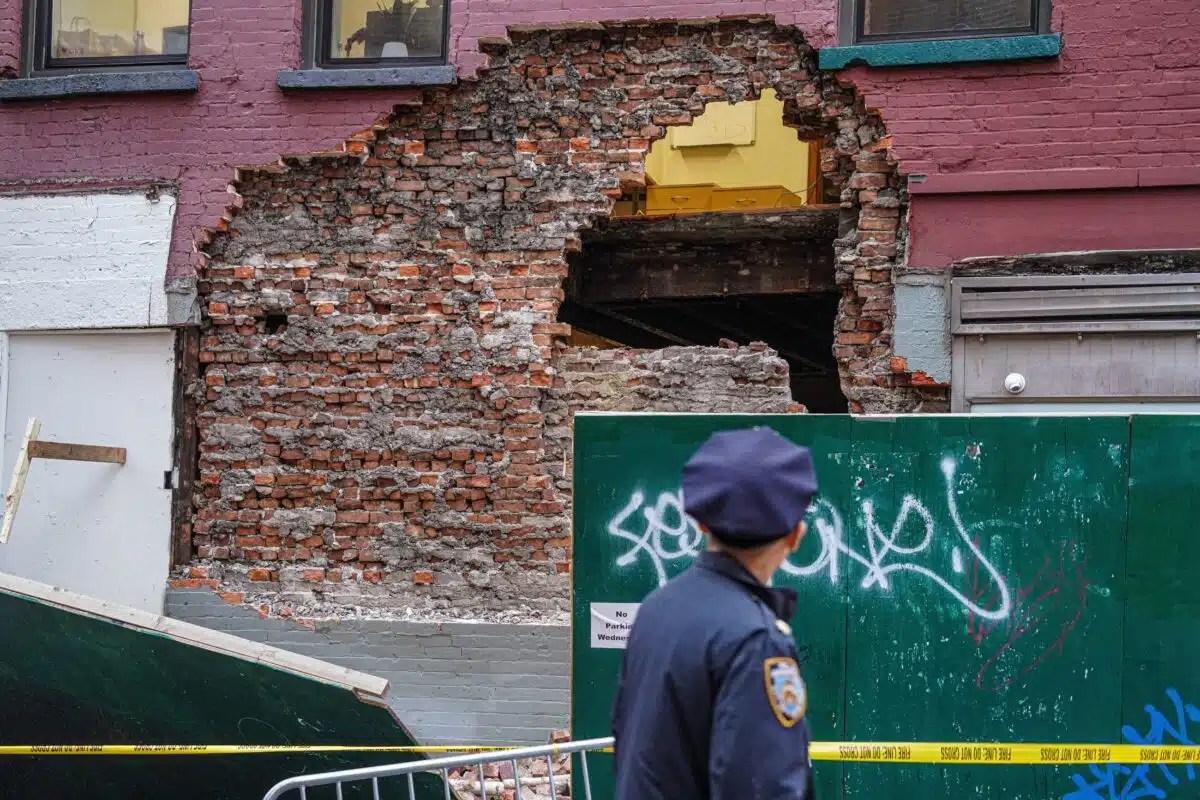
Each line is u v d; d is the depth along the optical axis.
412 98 7.42
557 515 7.21
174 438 7.51
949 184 6.82
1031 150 6.76
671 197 11.02
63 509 7.57
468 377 7.32
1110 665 4.82
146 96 7.61
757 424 5.08
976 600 4.91
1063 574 4.87
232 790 5.35
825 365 10.68
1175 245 6.60
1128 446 4.85
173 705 5.25
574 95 7.36
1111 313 6.56
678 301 9.20
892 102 6.93
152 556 7.46
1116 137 6.66
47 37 7.96
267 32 7.55
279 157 7.48
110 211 7.58
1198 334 6.45
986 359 6.75
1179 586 4.79
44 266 7.61
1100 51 6.70
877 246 7.02
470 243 7.38
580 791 5.04
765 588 2.70
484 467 7.27
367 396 7.41
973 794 4.87
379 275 7.44
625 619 5.10
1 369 7.66
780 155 11.20
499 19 7.34
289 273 7.50
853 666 4.96
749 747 2.44
